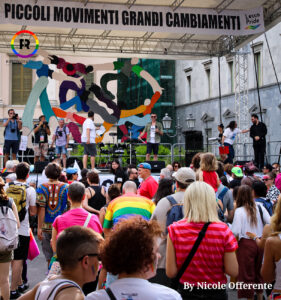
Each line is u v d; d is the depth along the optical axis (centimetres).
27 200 649
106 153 1827
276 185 921
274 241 363
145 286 231
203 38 1862
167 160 2048
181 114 3753
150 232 242
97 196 775
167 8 1457
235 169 834
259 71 2767
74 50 1809
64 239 249
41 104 1881
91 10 1412
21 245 641
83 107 1931
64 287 239
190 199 363
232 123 1614
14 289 645
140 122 1967
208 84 3372
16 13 1362
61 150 1697
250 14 1480
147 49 1884
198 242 350
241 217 569
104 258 236
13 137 1642
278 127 2575
